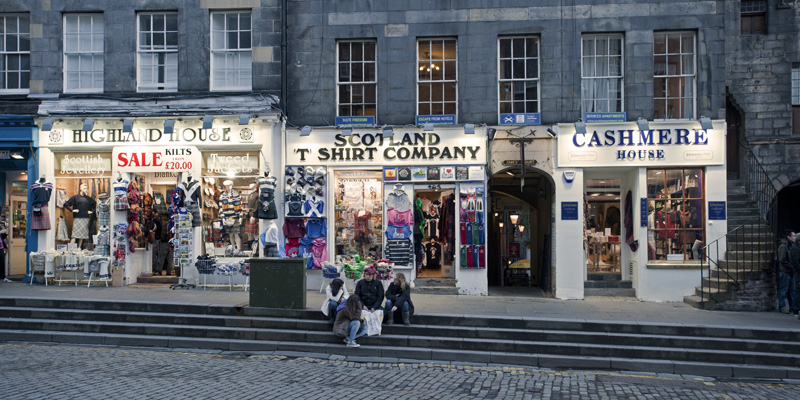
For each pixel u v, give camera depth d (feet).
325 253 45.11
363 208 46.44
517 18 45.19
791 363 30.07
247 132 45.47
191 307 36.01
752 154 46.11
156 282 46.98
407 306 33.83
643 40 44.42
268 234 43.01
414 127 44.70
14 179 49.44
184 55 46.34
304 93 46.16
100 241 46.01
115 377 25.62
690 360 30.81
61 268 44.91
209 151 46.19
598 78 45.37
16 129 45.80
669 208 44.21
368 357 31.40
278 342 32.73
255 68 45.98
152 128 46.01
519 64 45.65
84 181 46.98
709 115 44.04
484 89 45.29
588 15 44.75
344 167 45.47
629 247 46.75
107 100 46.14
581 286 43.75
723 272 41.04
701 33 44.09
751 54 49.26
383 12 45.91
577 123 43.29
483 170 44.24
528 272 52.90
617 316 35.81
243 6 46.11
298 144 45.60
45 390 23.04
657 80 45.06
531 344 31.83
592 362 30.58
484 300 41.63
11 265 49.24
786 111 48.62
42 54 46.50
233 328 34.04
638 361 30.40
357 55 46.65
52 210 46.34
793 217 53.72
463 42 45.47
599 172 46.37
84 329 34.60
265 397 23.30
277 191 45.52
